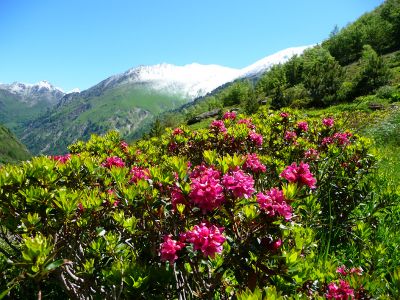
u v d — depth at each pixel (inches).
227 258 117.9
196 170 144.6
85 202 138.1
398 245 211.3
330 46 3890.3
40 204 127.9
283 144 317.4
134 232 136.0
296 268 116.1
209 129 313.6
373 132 735.7
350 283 123.5
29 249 98.7
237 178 118.8
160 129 2180.1
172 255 109.8
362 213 258.1
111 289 124.6
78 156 172.6
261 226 118.2
